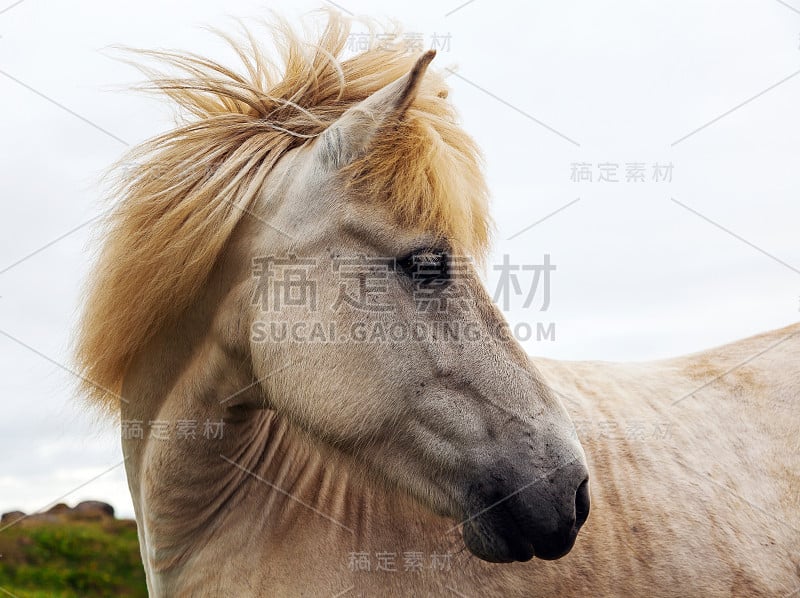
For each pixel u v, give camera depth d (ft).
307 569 7.59
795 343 9.40
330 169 7.25
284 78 8.34
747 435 8.64
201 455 7.81
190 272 7.55
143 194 7.73
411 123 7.20
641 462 8.32
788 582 7.93
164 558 8.02
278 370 7.33
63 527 24.82
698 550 7.88
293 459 8.24
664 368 9.62
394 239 7.06
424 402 7.06
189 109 8.41
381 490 7.61
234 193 7.55
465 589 7.72
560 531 6.77
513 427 6.91
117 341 7.89
